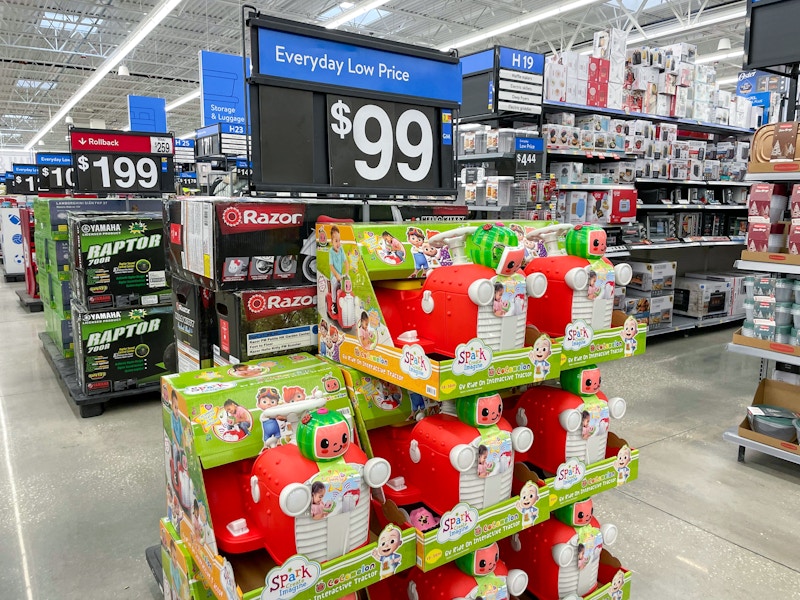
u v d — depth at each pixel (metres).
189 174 9.23
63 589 2.14
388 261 1.46
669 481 3.00
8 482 2.96
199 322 1.74
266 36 1.59
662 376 4.78
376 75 1.81
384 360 1.38
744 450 3.23
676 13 10.20
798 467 3.19
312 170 1.71
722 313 6.47
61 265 4.62
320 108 1.71
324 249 1.60
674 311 6.54
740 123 6.63
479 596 1.47
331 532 1.19
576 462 1.62
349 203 1.78
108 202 4.90
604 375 4.79
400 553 1.30
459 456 1.34
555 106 4.87
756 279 3.29
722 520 2.64
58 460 3.21
